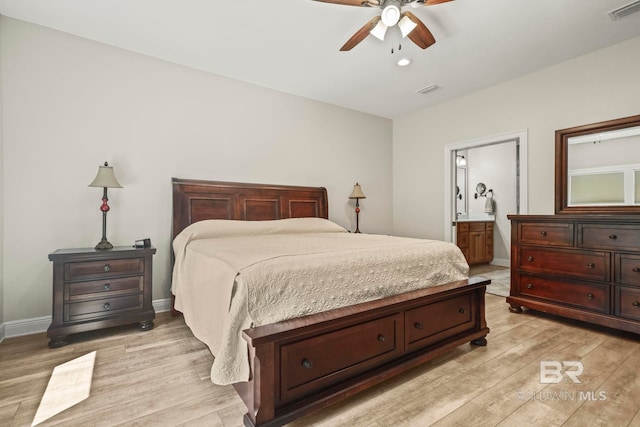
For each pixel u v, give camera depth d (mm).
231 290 1411
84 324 2297
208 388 1677
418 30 2197
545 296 2771
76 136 2668
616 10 2311
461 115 4078
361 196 4336
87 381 1742
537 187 3340
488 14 2354
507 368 1879
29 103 2482
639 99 2686
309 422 1388
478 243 5348
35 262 2512
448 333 2020
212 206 3270
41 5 2273
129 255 2479
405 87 3770
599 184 2887
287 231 3229
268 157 3764
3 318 2391
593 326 2590
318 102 4211
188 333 2471
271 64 3180
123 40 2740
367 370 1613
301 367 1383
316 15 2383
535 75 3350
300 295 1476
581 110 3016
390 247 2025
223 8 2299
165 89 3092
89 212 2723
